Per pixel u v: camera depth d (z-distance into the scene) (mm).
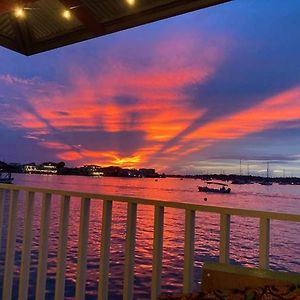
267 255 1574
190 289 1738
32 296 3580
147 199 1904
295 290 1235
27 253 2307
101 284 2012
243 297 1263
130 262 1938
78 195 2129
